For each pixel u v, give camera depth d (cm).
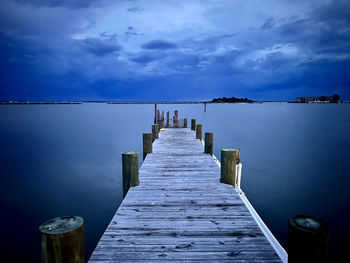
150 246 258
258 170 1251
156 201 378
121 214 334
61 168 1324
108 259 237
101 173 1233
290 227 173
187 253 246
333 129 3019
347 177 1125
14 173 1237
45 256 168
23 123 4069
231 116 5550
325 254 165
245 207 357
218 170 558
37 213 786
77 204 854
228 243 264
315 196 898
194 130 1434
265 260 236
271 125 3550
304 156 1557
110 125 3694
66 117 5603
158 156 711
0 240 632
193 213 337
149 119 4978
